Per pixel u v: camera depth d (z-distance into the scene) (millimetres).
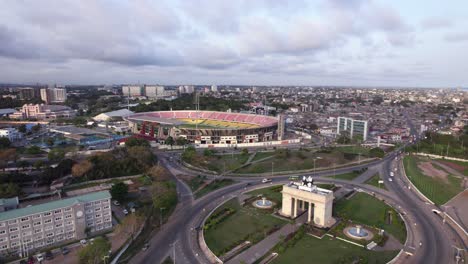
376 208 170125
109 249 117250
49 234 131250
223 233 140125
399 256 121500
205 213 162875
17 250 124188
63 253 123562
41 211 128375
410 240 134750
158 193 168000
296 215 158000
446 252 124938
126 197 181625
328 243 131625
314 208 150250
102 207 145625
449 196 189875
